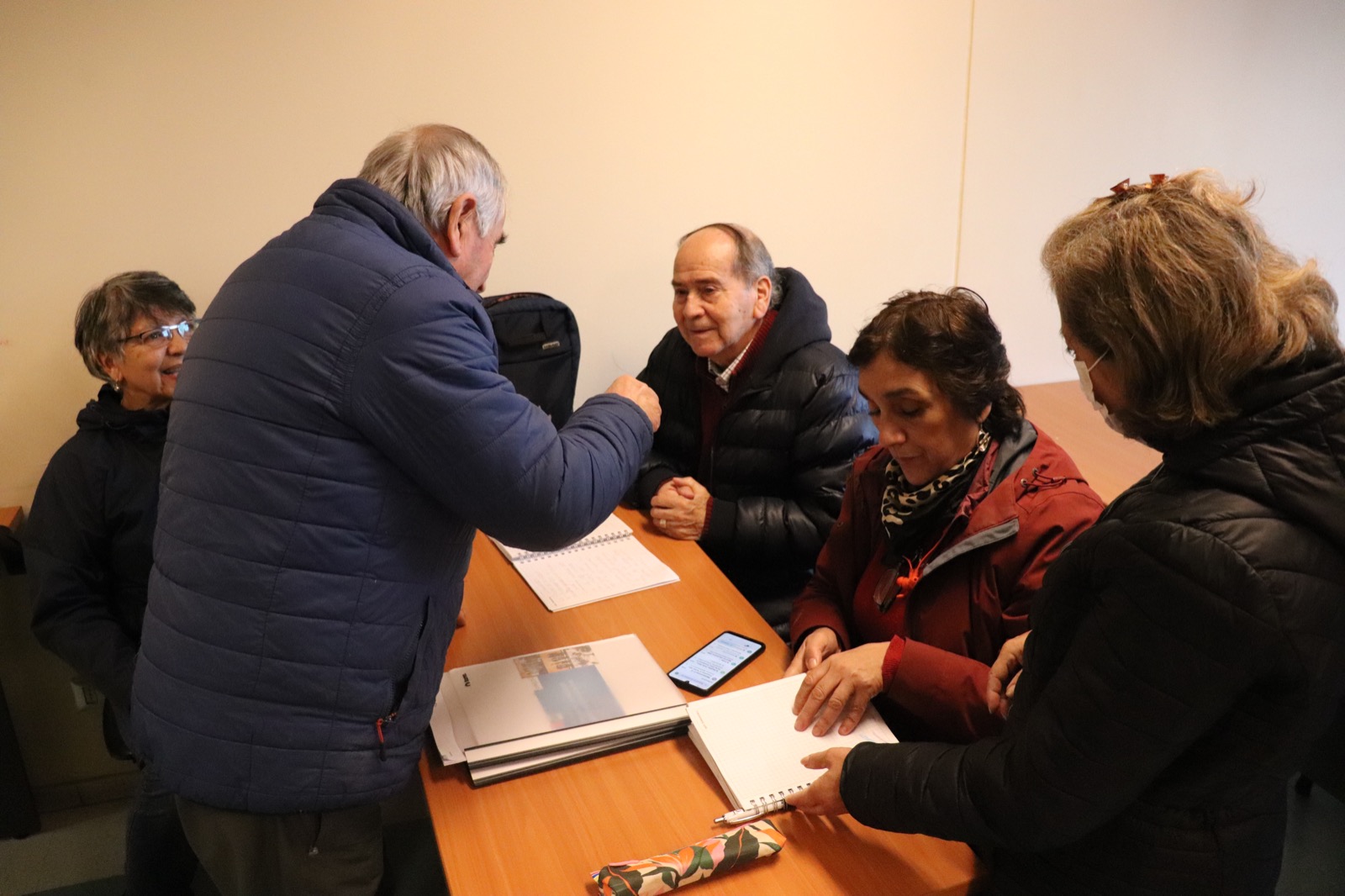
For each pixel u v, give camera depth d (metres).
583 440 1.24
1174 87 2.86
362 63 2.16
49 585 1.78
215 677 1.10
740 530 1.99
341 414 1.06
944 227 2.78
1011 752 0.91
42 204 2.03
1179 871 0.89
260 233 2.20
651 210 2.49
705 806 1.19
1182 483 0.82
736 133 2.49
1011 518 1.31
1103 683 0.82
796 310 2.09
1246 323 0.74
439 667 1.22
